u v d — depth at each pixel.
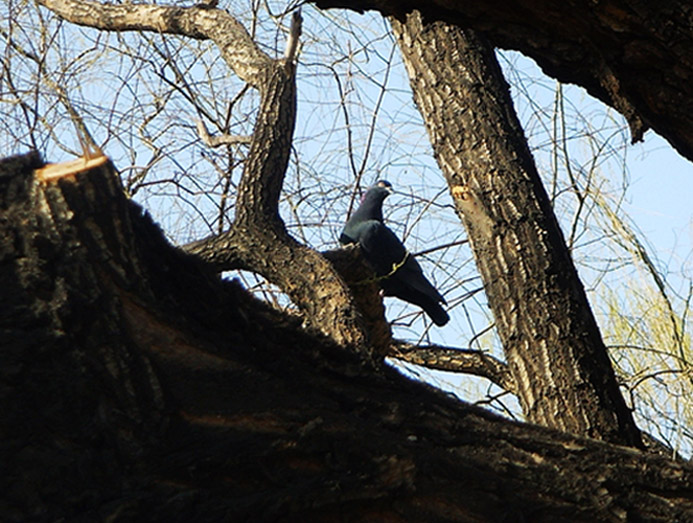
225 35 10.83
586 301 8.37
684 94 4.06
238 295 4.09
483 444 4.15
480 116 8.95
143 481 3.66
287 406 3.92
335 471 3.87
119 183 3.84
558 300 8.21
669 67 4.01
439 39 9.31
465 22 4.34
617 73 4.15
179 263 3.97
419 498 3.90
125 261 3.81
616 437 7.75
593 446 4.28
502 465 4.11
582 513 4.12
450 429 4.15
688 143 4.22
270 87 9.77
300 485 3.79
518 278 8.30
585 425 7.76
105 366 3.71
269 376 3.96
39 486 3.58
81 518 3.56
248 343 4.00
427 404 4.20
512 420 4.32
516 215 8.52
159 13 11.36
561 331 8.09
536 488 4.11
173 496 3.65
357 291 9.90
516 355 8.17
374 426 4.03
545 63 4.36
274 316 4.14
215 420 3.82
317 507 3.77
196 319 3.93
